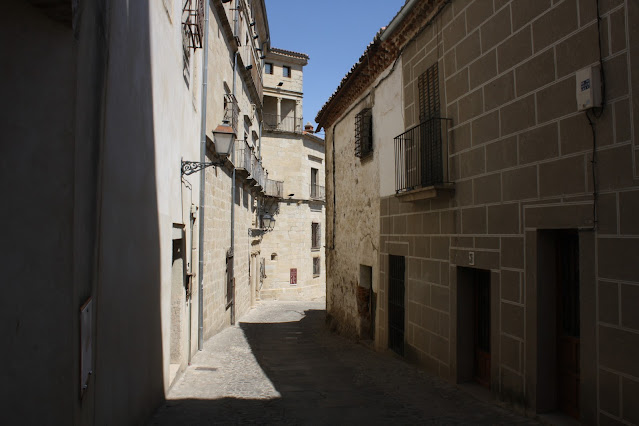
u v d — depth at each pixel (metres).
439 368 7.14
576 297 4.74
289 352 10.39
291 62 29.91
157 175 5.65
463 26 6.51
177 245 7.74
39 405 2.42
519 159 5.23
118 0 3.69
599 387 4.03
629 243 3.78
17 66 2.45
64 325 2.48
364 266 11.79
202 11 9.50
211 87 11.18
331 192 15.27
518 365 5.21
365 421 4.99
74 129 2.53
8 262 2.41
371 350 10.45
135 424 4.35
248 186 19.41
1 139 2.43
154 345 5.38
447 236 6.92
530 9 5.06
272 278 28.55
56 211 2.49
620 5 3.90
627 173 3.82
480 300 6.54
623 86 3.87
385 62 9.82
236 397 6.14
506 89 5.48
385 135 9.91
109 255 3.53
